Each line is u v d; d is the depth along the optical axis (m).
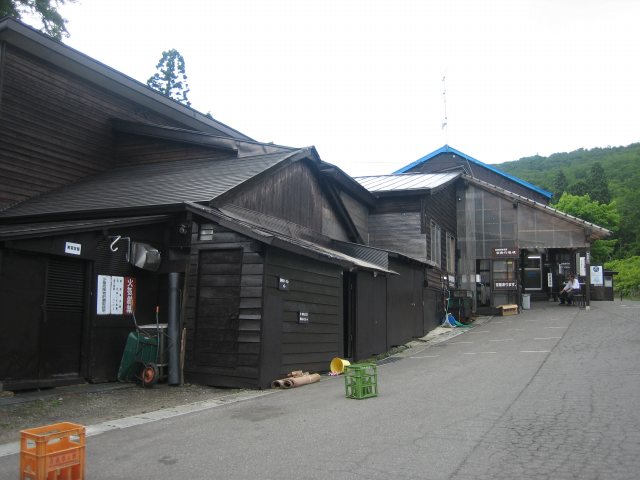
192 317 10.38
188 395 9.18
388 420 6.84
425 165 34.88
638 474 4.63
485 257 25.41
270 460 5.30
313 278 11.59
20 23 12.53
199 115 17.38
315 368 11.45
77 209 11.19
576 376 9.50
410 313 17.55
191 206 10.38
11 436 6.44
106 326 10.14
